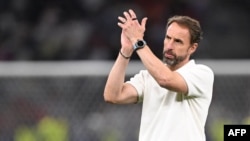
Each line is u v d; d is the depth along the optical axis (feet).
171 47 54.54
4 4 145.59
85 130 86.63
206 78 55.01
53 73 87.66
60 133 86.53
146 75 57.00
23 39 140.46
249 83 87.40
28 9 145.59
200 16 145.48
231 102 86.89
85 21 143.74
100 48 138.51
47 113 87.10
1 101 87.35
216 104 86.79
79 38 138.92
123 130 86.33
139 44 53.88
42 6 146.30
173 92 54.95
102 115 86.89
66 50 138.00
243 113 86.53
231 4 147.84
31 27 143.23
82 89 87.51
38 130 86.74
